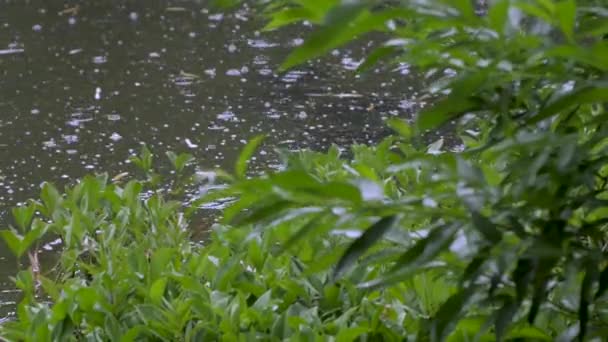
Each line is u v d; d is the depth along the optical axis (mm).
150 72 11148
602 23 1819
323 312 3557
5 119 9766
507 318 2039
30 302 3854
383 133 9148
